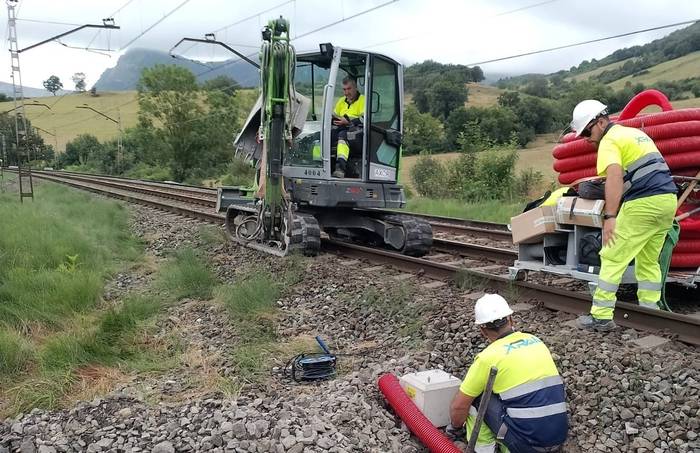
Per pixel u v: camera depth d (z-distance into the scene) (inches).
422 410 169.6
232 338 238.8
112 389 192.4
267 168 376.2
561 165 286.0
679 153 239.9
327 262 364.8
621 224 213.8
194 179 2169.0
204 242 459.8
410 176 1029.8
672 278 243.4
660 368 179.8
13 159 2893.7
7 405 181.0
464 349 213.0
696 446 147.3
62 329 251.1
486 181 915.4
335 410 170.6
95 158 2849.4
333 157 390.3
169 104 2309.3
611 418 163.6
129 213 688.4
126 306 267.6
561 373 186.9
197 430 158.9
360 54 381.7
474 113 1809.8
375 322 255.1
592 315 219.0
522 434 145.9
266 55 358.6
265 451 146.9
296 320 265.0
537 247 272.7
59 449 149.9
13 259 340.5
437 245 424.8
